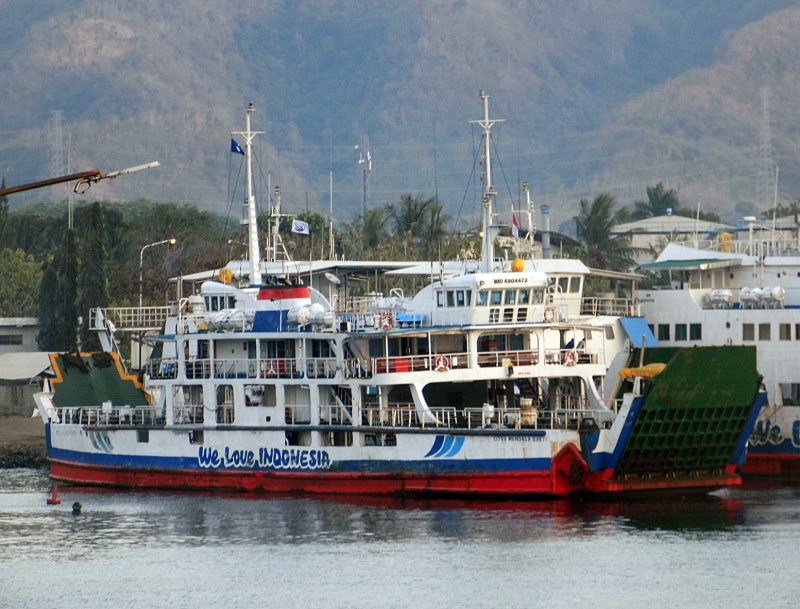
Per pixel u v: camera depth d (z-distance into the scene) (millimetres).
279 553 140375
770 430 187375
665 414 153375
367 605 122688
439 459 160875
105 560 140500
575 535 143875
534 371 164375
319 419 170000
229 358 178000
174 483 180000
